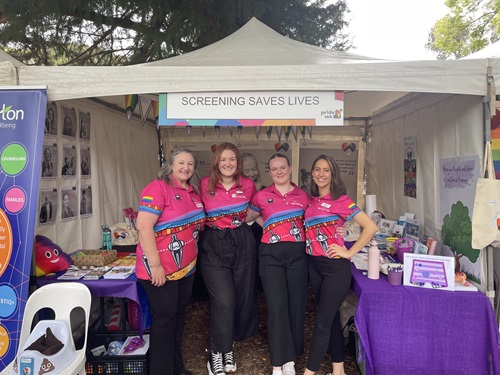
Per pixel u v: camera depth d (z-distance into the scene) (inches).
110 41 271.7
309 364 101.8
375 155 215.9
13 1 211.0
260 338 137.1
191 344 133.3
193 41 251.3
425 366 97.0
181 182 101.3
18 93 101.7
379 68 99.3
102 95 102.8
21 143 101.5
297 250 105.3
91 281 104.7
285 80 100.9
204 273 109.4
